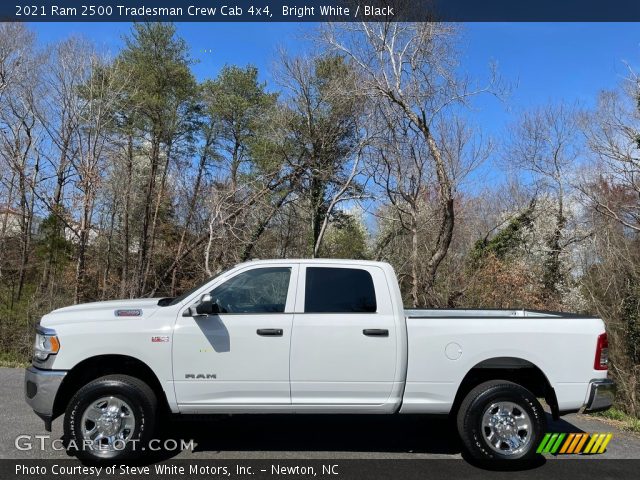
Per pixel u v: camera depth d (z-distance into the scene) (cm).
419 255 1738
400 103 1647
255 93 3130
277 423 672
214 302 532
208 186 2158
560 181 2311
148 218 2456
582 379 538
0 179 2302
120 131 2616
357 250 2398
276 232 2064
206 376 522
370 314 538
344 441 606
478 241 2141
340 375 527
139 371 550
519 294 1627
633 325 1359
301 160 2123
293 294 545
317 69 2005
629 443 625
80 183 1955
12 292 1984
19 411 712
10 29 2519
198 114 3091
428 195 1786
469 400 534
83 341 520
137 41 2844
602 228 1752
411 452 572
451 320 543
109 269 2445
